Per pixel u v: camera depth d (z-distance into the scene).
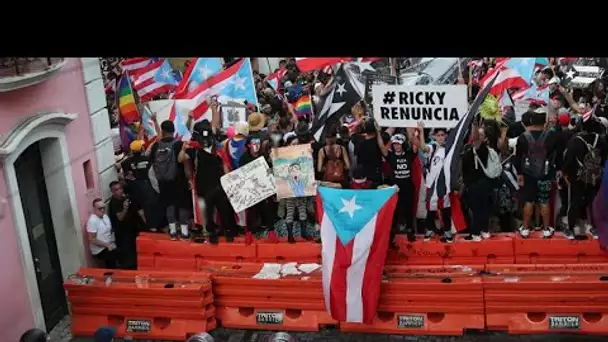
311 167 8.79
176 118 9.95
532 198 8.62
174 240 9.56
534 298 8.07
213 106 9.49
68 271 9.30
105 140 10.03
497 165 8.41
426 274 8.47
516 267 8.44
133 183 9.70
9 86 7.37
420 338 8.27
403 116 7.86
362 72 8.99
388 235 8.05
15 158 7.86
